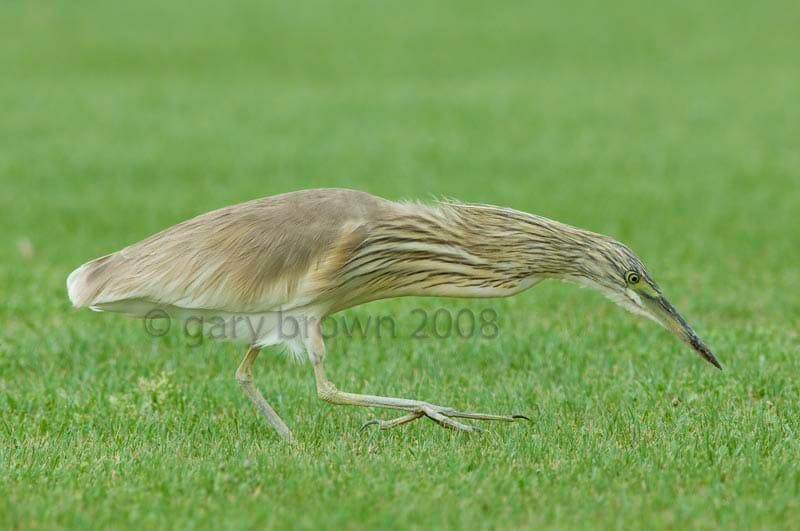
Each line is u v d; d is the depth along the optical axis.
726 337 20.25
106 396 17.27
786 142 48.34
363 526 11.88
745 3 83.44
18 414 16.59
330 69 66.56
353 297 15.83
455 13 81.69
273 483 13.15
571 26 77.94
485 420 15.91
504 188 39.38
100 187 40.16
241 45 72.44
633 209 35.44
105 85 61.69
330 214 15.40
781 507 12.17
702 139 49.25
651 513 12.20
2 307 22.91
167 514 12.28
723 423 15.33
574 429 15.43
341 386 18.16
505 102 57.84
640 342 20.23
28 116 53.84
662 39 73.88
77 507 12.39
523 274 15.66
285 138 49.78
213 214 15.65
